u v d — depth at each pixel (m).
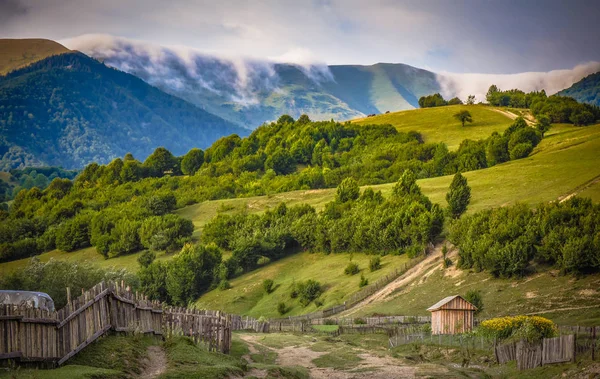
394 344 58.84
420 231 117.44
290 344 57.75
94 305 29.59
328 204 157.50
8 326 24.02
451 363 45.88
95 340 29.34
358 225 131.12
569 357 35.78
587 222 91.31
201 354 33.62
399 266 111.12
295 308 108.31
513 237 96.25
